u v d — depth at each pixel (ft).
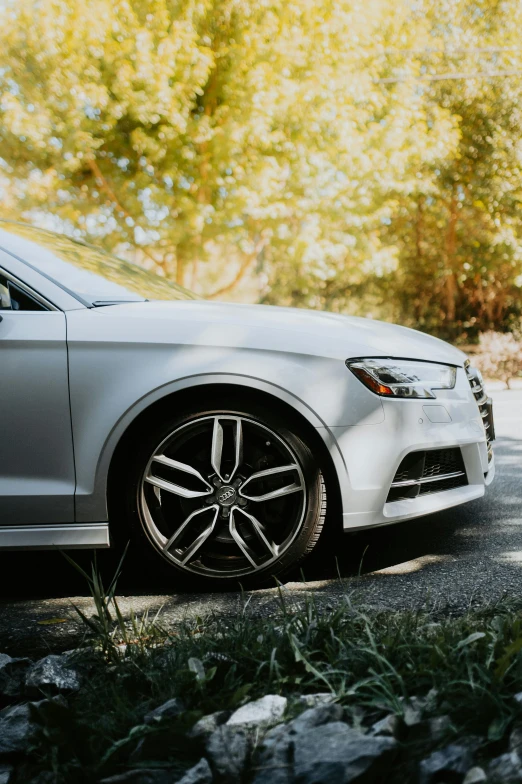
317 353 8.86
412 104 53.78
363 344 9.15
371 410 8.83
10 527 8.85
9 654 7.24
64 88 41.34
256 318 9.35
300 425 8.86
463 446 9.64
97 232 47.93
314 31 44.21
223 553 9.09
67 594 9.09
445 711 4.64
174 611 8.21
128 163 47.57
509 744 4.25
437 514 12.17
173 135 43.45
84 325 8.96
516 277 62.18
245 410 8.86
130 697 5.47
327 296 75.97
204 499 8.97
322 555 10.08
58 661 6.18
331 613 6.79
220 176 45.70
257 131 43.01
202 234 46.98
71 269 10.11
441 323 72.13
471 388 10.28
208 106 45.24
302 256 49.11
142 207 45.57
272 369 8.73
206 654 5.79
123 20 41.55
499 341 39.04
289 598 8.45
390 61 52.19
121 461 9.02
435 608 7.79
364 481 8.78
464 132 59.98
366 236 54.75
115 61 41.55
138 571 9.87
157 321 9.02
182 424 8.87
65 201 48.11
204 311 9.46
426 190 56.54
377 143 49.44
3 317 9.02
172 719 4.89
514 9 57.82
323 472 8.90
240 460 8.88
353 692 4.93
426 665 5.20
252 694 5.25
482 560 9.59
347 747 4.26
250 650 5.80
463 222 65.92
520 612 6.43
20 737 5.03
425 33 57.16
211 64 42.09
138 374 8.72
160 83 41.27
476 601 7.97
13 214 47.32
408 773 4.17
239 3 42.01
